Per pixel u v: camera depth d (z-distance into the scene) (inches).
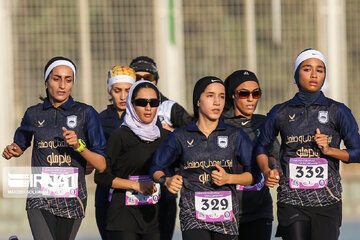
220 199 592.4
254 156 601.9
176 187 570.6
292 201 610.2
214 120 597.0
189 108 1402.6
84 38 1381.6
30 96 1370.6
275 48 1434.5
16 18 1365.7
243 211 651.5
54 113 625.6
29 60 1369.3
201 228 591.8
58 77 620.4
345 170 1443.2
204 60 1412.4
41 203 620.7
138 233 640.4
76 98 1387.8
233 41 1417.3
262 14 1430.9
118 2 1385.3
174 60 1390.3
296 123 610.2
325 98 614.2
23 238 1161.4
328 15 1434.5
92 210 1296.8
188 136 595.5
